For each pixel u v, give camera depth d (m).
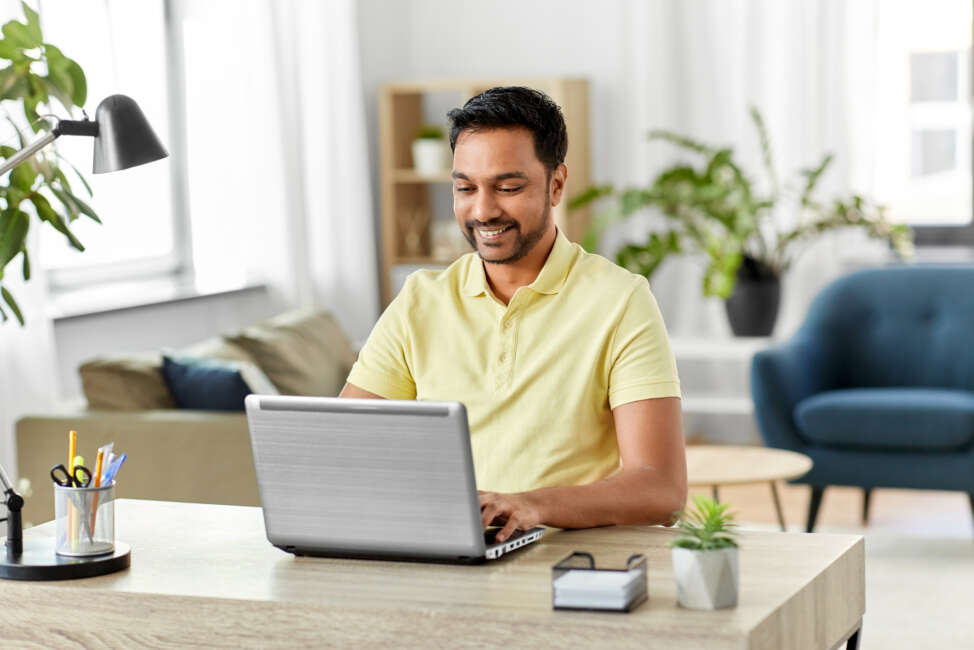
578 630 1.90
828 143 7.22
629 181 7.62
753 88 7.36
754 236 7.14
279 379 5.18
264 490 2.27
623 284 2.59
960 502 6.24
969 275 5.88
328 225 7.02
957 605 4.58
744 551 2.27
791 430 5.48
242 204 6.58
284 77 6.66
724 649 1.85
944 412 5.25
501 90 2.53
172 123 6.50
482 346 2.64
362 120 7.18
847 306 5.97
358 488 2.21
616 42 7.59
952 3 7.20
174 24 6.45
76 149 5.71
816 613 2.13
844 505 6.22
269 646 2.06
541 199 2.54
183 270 6.55
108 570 2.24
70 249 5.83
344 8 7.05
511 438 2.59
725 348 6.70
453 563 2.21
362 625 2.01
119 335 5.69
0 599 2.22
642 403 2.50
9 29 3.26
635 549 2.28
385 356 2.74
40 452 4.27
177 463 4.18
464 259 2.74
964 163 7.25
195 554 2.35
